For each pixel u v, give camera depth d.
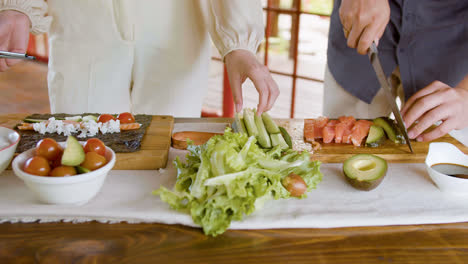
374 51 1.47
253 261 0.93
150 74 2.16
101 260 0.92
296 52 3.69
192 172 1.16
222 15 1.75
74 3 1.90
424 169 1.38
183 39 2.11
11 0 1.59
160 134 1.50
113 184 1.21
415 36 1.84
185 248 0.96
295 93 3.84
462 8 1.72
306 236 1.02
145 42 2.08
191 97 2.31
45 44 5.84
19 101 4.50
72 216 1.04
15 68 5.60
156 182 1.23
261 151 1.15
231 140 1.14
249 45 1.77
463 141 1.71
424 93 1.56
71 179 0.99
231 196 1.00
